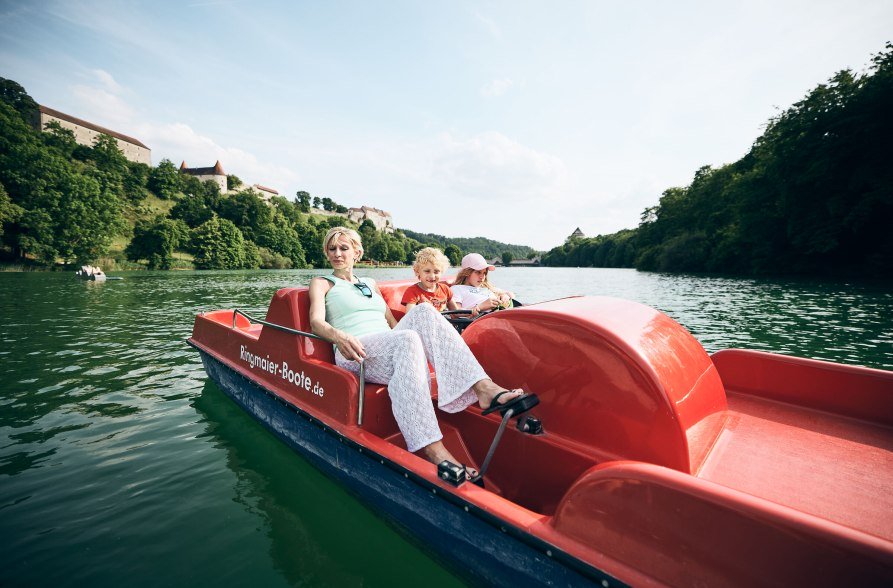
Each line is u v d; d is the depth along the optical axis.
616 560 1.37
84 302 14.04
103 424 3.94
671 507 1.28
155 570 2.15
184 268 65.69
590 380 1.88
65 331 8.55
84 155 93.25
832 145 26.47
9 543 2.33
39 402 4.48
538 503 2.07
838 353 6.74
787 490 1.60
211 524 2.52
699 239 45.16
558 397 2.00
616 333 1.83
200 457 3.32
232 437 3.65
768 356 2.50
